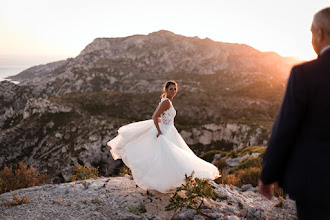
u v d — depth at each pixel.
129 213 3.50
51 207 3.68
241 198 4.39
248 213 3.77
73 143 78.38
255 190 5.31
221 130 70.88
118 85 184.88
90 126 81.75
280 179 1.71
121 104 104.81
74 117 90.69
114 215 3.49
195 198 3.81
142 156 3.87
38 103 98.62
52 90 176.88
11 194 4.15
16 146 86.62
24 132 90.69
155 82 179.62
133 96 112.94
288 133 1.53
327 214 1.43
